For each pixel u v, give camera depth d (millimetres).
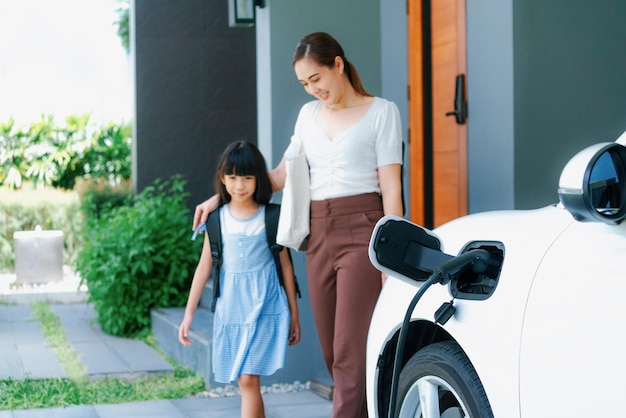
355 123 4176
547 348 2508
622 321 2314
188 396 5945
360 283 4129
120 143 12992
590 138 5594
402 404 3254
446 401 3086
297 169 4250
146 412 5504
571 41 5539
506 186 5539
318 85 4152
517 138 5469
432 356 3051
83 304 10383
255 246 4488
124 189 12070
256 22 6414
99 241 8305
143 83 10516
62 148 12648
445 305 2920
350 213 4168
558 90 5523
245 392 4457
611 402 2287
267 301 4473
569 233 2637
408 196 6672
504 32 5539
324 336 4395
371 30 6336
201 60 10594
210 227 4555
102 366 6773
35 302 10383
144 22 10500
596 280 2432
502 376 2656
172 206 8773
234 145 4488
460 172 6109
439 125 6398
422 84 6555
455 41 6137
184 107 10570
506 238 2885
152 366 6762
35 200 12039
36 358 7137
